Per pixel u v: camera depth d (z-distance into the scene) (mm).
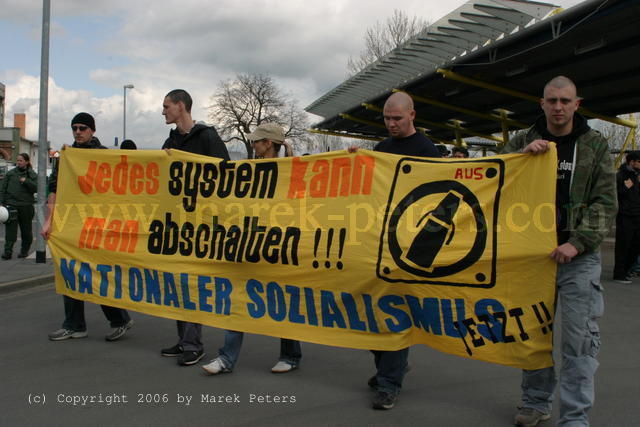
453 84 16484
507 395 3904
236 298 4324
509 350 3352
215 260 4426
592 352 3076
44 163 10164
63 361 4625
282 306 4137
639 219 8969
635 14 9742
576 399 3020
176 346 4812
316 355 4902
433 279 3545
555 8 11281
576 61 12828
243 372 4391
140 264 4754
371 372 4430
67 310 5277
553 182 3207
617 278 9164
